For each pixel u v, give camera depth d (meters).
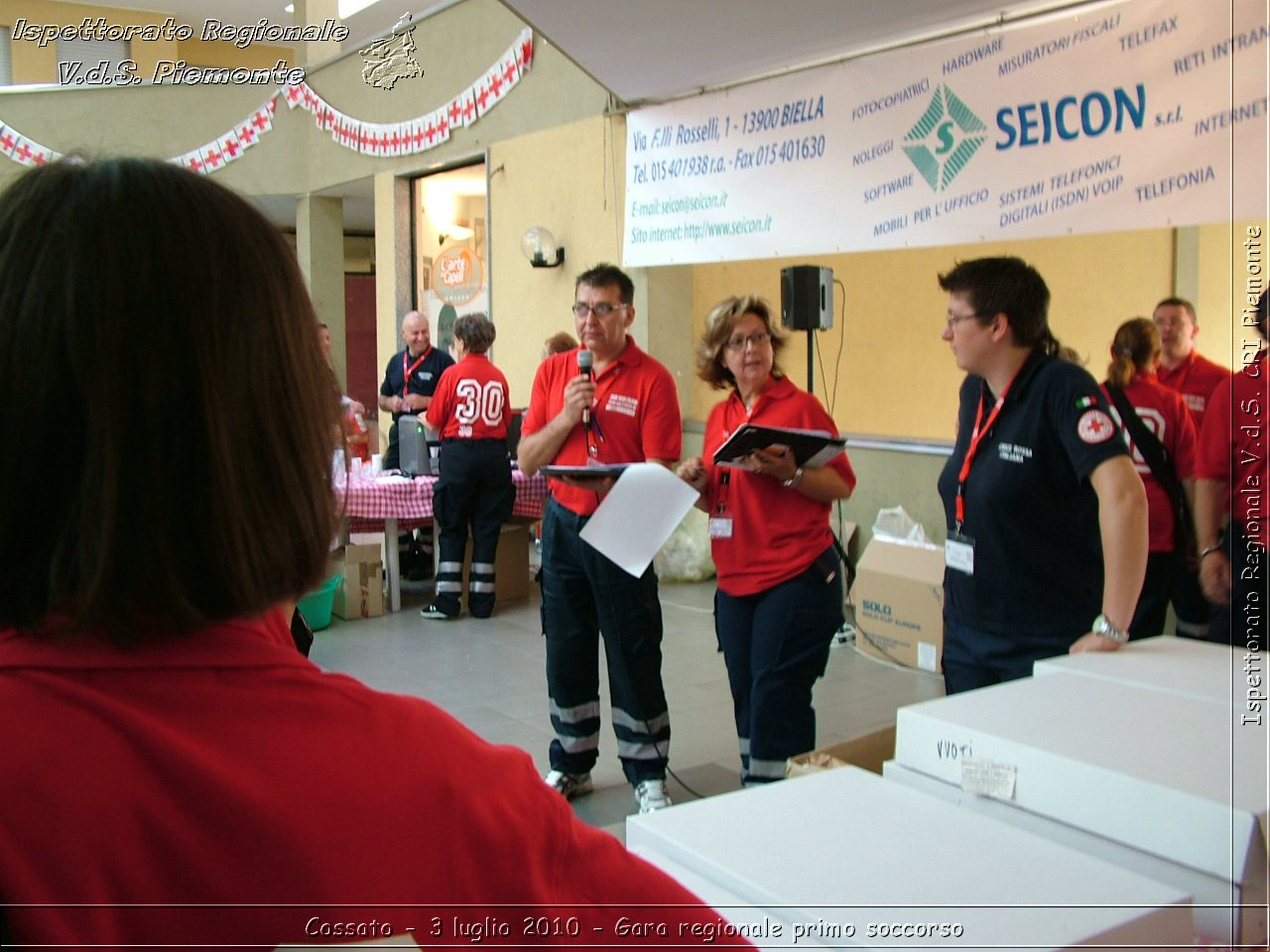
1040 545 2.02
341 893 0.50
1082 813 1.10
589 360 3.09
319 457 0.56
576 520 3.09
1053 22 2.58
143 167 0.54
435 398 5.56
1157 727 1.22
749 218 3.32
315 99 10.36
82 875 0.46
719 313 2.80
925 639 4.62
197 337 0.50
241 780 0.49
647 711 3.12
